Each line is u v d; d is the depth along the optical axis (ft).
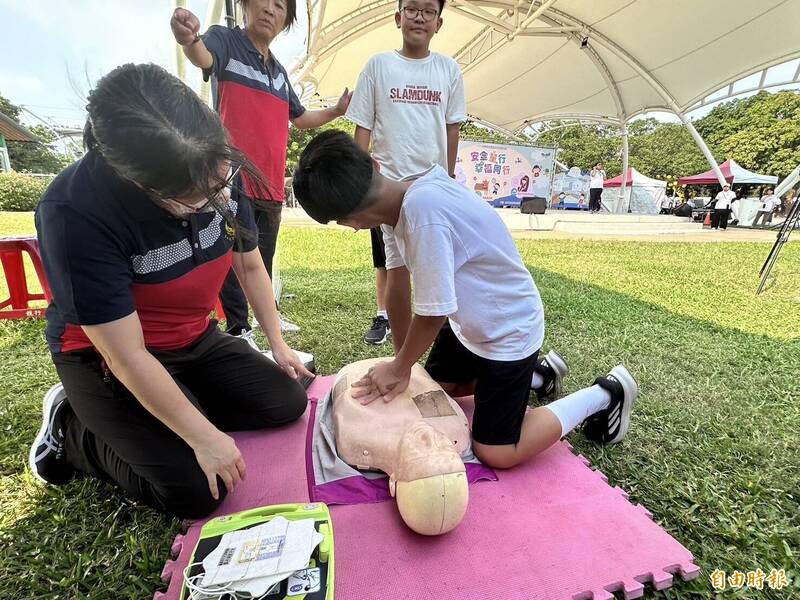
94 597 3.65
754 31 29.37
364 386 5.32
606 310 11.88
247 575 3.01
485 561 3.85
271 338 5.82
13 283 10.55
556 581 3.69
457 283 4.65
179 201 3.25
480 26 31.94
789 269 19.60
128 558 3.99
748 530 4.50
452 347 5.89
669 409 6.79
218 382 5.34
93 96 2.91
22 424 6.02
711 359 8.75
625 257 22.50
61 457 4.84
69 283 3.34
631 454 5.68
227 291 8.03
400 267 6.63
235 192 4.91
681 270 18.99
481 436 4.91
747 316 11.96
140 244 3.71
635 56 35.37
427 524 3.83
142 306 4.29
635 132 123.75
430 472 3.82
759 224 49.16
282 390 5.62
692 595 3.81
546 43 34.45
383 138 8.31
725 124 94.17
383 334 8.98
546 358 6.89
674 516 4.66
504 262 4.66
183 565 3.81
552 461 5.26
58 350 4.33
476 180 45.57
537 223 41.86
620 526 4.30
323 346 8.78
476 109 51.67
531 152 46.50
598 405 5.53
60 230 3.32
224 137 3.28
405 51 8.24
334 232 31.71
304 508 3.77
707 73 35.94
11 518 4.45
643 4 27.86
